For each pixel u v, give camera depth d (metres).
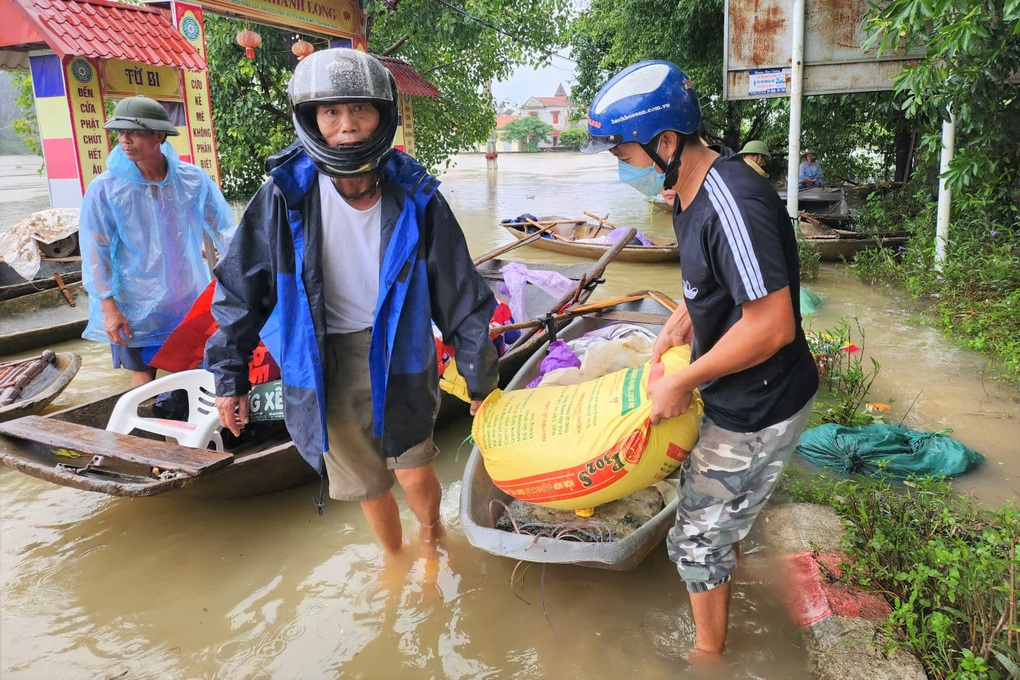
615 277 8.39
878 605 2.73
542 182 24.16
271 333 2.51
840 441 3.85
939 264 6.98
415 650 2.76
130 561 3.34
